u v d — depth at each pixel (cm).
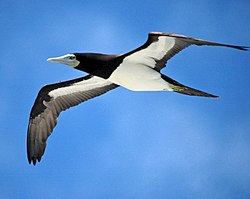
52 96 1869
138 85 1658
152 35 1522
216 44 1442
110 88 1856
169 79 1633
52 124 1862
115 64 1627
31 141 1862
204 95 1656
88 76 1831
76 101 1862
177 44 1554
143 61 1609
